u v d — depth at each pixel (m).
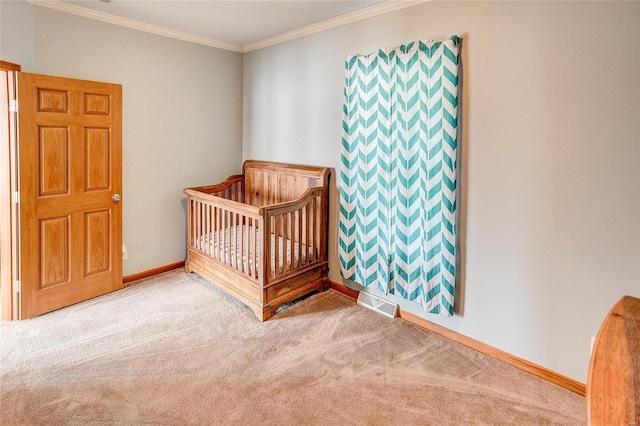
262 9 3.11
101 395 2.11
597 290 2.12
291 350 2.61
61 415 1.95
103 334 2.75
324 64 3.49
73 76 3.19
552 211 2.25
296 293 3.30
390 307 3.13
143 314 3.08
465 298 2.70
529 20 2.25
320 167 3.58
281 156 4.04
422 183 2.74
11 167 2.82
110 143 3.34
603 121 2.03
